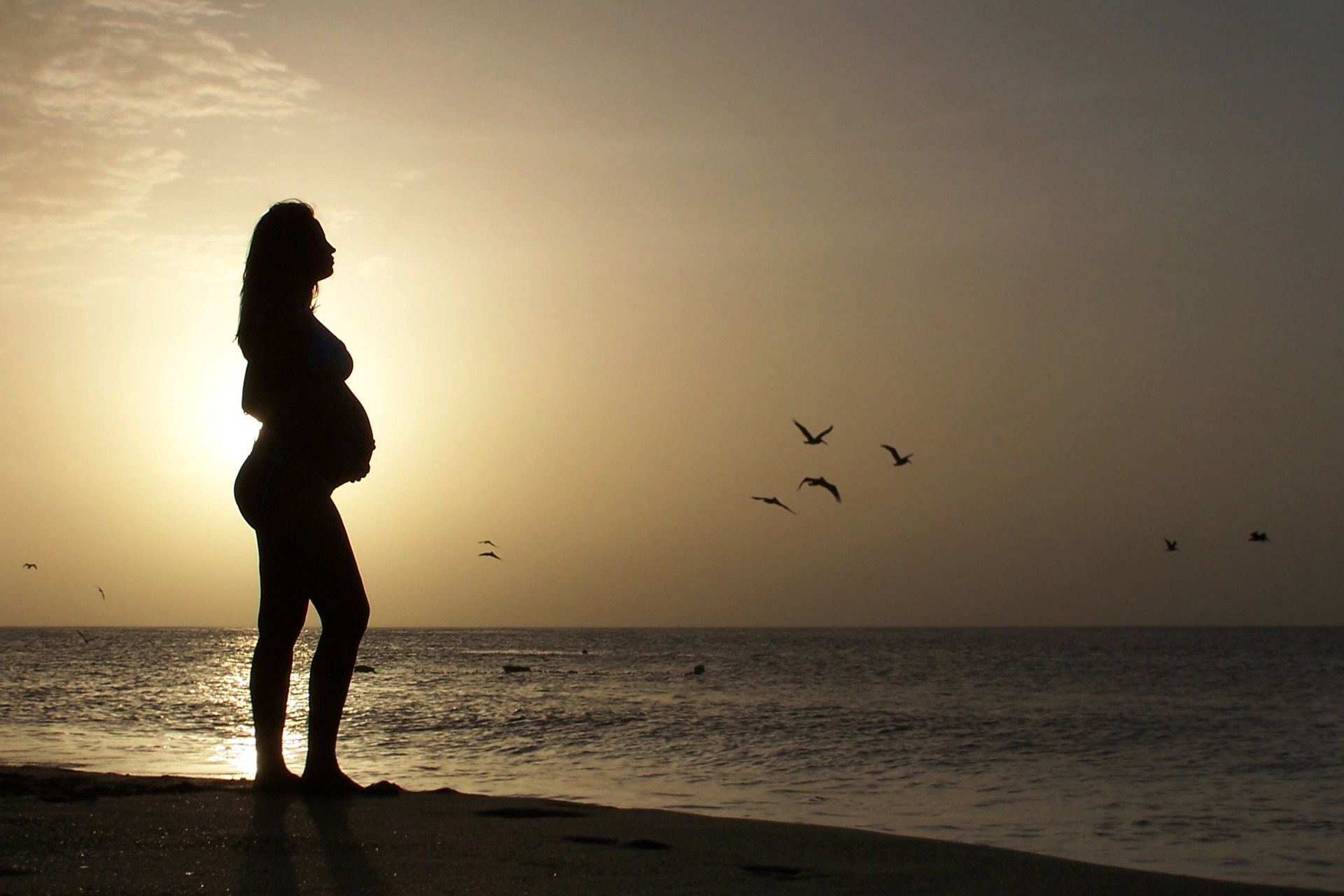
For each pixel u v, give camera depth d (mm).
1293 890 3895
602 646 161375
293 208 5355
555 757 22766
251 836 3641
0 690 43812
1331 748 26906
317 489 5164
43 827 3668
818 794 17625
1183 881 3945
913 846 4379
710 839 4211
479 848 3637
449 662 90938
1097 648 154125
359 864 3250
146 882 2861
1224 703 46250
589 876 3250
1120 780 20328
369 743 25484
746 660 103938
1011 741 28375
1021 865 4047
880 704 43312
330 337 5309
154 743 22203
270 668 5176
